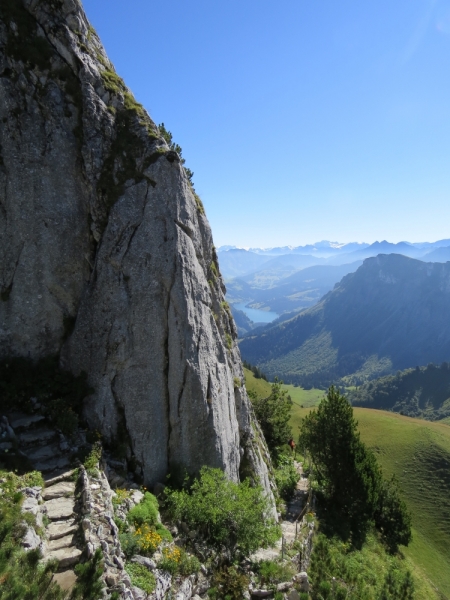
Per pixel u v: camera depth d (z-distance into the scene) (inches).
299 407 6102.4
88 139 779.4
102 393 732.7
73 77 781.9
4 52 717.3
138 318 759.7
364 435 4178.2
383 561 1184.8
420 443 3718.0
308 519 1087.0
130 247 776.3
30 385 701.9
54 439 637.3
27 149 729.6
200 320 825.5
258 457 1099.3
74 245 772.6
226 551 639.1
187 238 832.3
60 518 480.1
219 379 867.4
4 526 370.9
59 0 774.5
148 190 799.7
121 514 557.9
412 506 2864.2
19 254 727.7
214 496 670.5
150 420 745.6
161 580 474.3
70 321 773.9
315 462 1491.1
